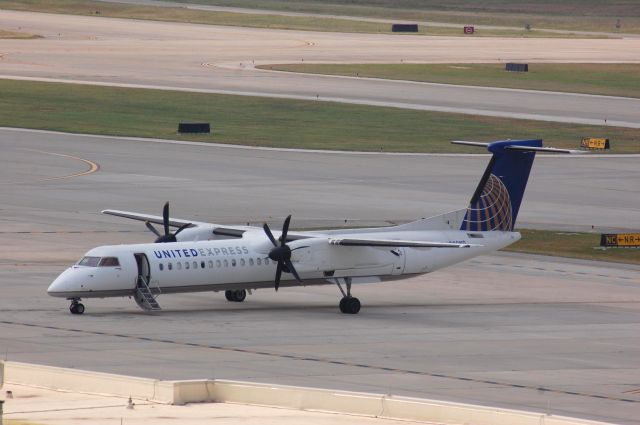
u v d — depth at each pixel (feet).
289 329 524.93
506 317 579.48
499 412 340.80
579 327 559.38
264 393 364.38
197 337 495.41
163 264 541.34
